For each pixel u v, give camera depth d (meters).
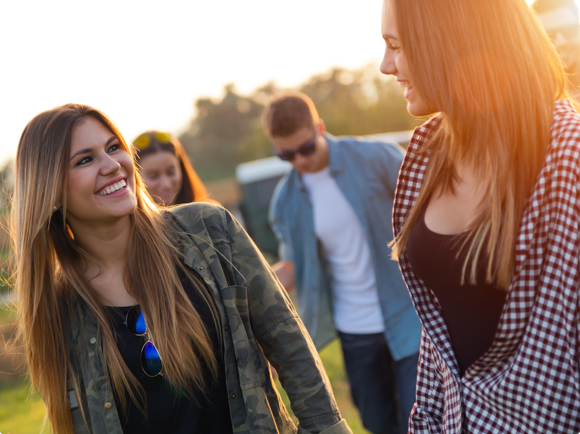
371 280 2.91
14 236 1.51
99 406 1.41
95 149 1.42
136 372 1.41
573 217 1.07
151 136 2.63
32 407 5.54
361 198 2.90
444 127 1.44
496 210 1.16
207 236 1.52
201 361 1.43
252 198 10.70
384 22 1.28
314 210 2.98
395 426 3.02
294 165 2.93
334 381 4.37
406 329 2.83
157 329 1.40
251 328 1.56
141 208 1.53
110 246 1.50
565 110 1.15
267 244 10.72
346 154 2.95
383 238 2.90
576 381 1.11
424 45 1.17
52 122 1.41
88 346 1.44
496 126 1.15
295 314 1.57
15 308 1.59
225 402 1.46
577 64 2.20
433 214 1.35
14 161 1.47
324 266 3.05
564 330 1.11
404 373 2.81
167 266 1.46
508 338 1.19
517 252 1.13
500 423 1.26
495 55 1.13
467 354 1.34
